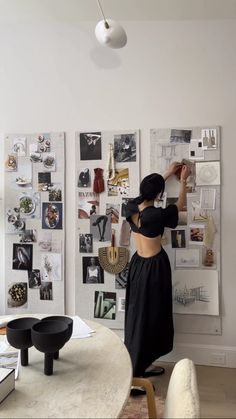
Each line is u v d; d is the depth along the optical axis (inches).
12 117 116.2
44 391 38.7
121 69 109.8
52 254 114.0
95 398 37.3
